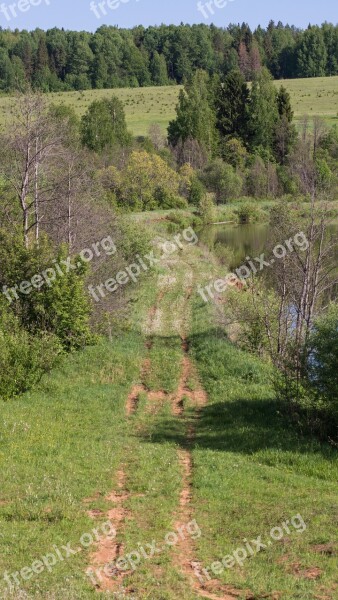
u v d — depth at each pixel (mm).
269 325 33438
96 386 28719
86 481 18359
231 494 17891
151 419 25281
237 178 100625
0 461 19219
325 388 22172
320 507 16828
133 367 31250
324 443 21906
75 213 37375
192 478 19219
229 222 90625
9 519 15641
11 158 35125
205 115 117438
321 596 12555
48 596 12008
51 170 37188
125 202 86375
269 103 119312
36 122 33844
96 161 82188
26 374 26828
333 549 14438
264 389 27922
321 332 22547
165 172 92375
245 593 12727
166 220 84125
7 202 36250
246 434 22766
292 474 19562
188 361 33188
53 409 25219
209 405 26719
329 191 31234
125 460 20594
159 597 12375
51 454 20266
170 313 42531
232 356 32125
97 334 33281
